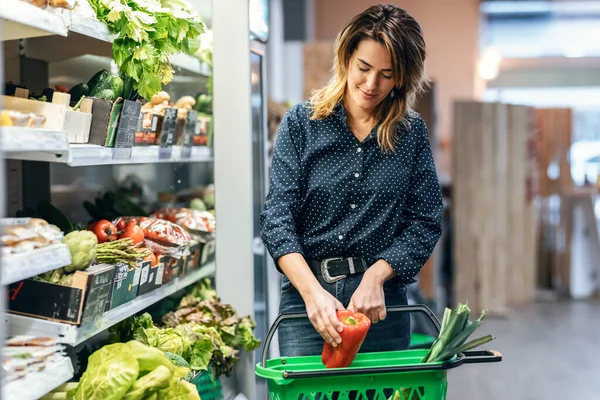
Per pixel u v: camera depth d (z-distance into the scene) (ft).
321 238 8.30
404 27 7.78
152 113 9.87
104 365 7.48
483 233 26.08
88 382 7.43
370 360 7.58
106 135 8.41
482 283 26.20
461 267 26.00
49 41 10.21
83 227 9.50
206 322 10.96
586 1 40.52
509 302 28.19
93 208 11.85
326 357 7.40
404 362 7.57
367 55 7.71
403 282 8.39
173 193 13.23
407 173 8.39
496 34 41.42
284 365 7.52
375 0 39.88
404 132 8.41
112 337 9.46
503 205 26.86
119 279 8.52
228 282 11.85
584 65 40.16
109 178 13.05
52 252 7.06
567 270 30.96
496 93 41.04
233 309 11.28
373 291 7.82
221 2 11.69
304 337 8.38
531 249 29.22
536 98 40.91
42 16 7.18
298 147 8.35
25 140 6.66
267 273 13.07
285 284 8.53
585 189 31.37
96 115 8.34
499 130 26.43
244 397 11.46
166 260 10.18
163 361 7.82
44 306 7.47
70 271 7.80
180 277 10.81
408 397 7.07
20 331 7.48
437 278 26.61
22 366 6.68
